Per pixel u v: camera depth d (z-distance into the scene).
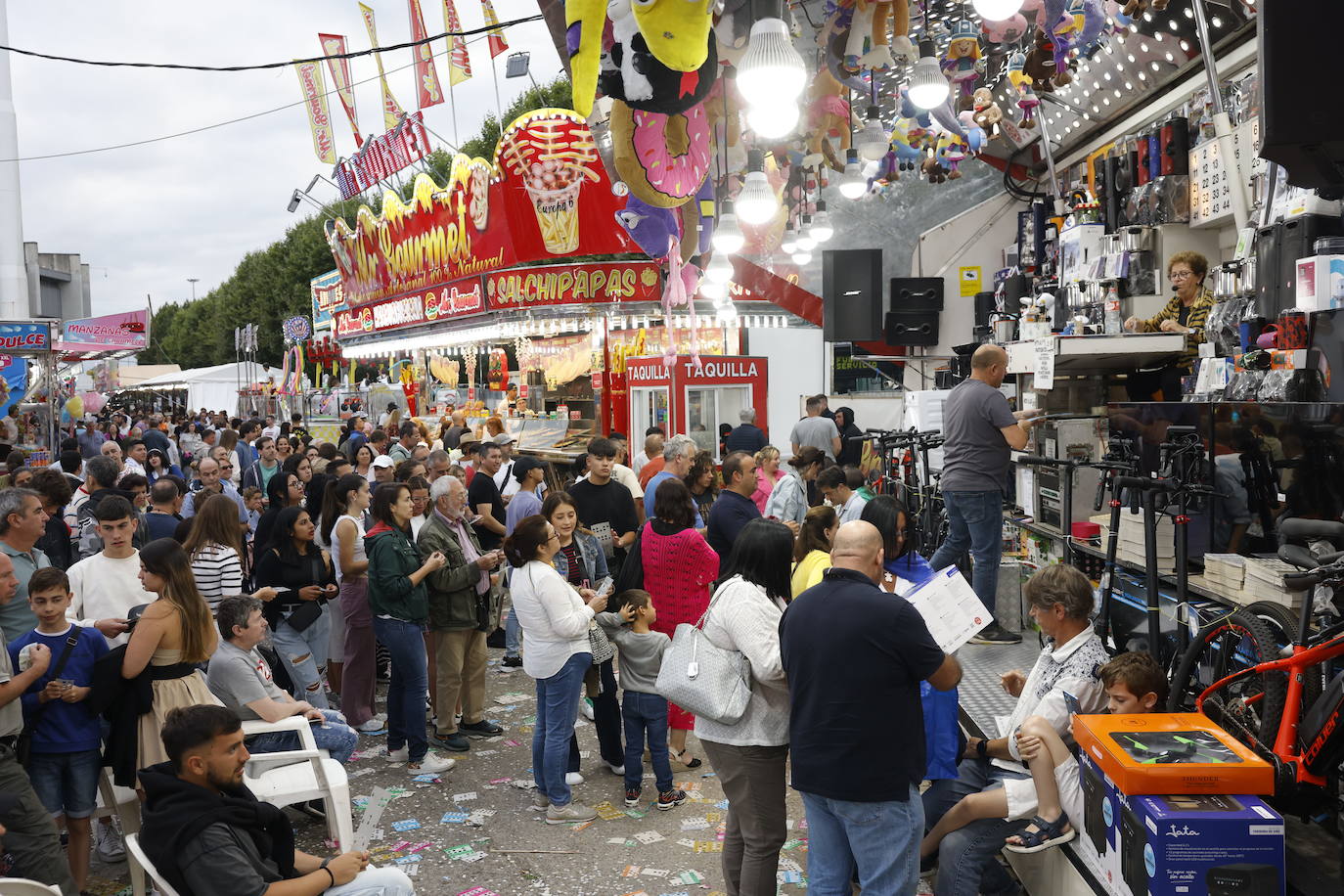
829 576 3.49
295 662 5.87
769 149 7.37
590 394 15.60
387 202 15.59
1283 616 3.86
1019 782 3.84
